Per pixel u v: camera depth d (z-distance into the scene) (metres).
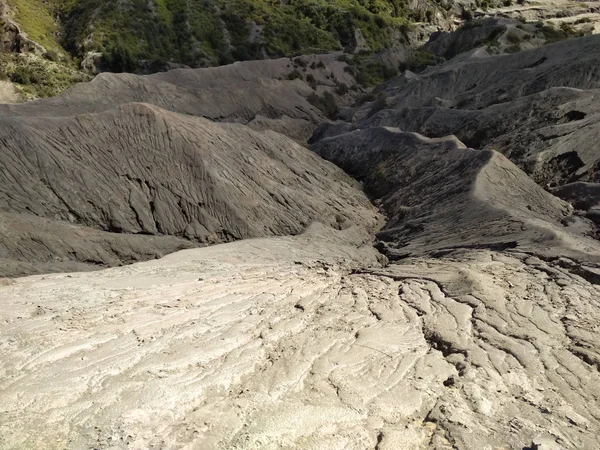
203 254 18.47
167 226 24.28
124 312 10.11
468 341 9.01
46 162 24.12
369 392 7.20
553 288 11.38
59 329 8.94
